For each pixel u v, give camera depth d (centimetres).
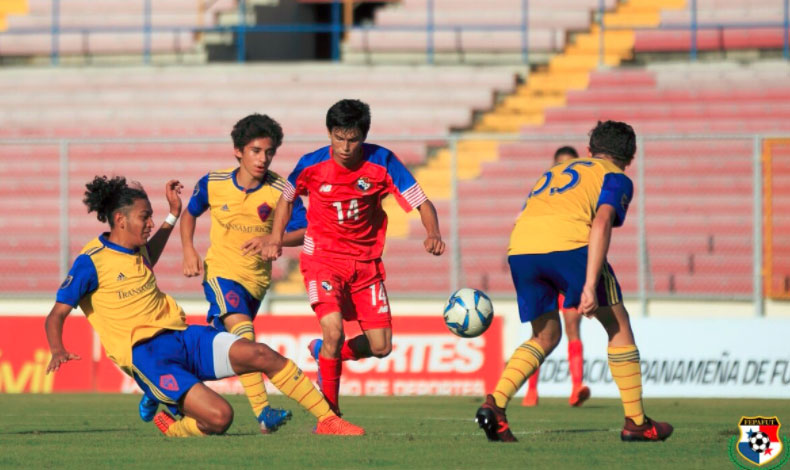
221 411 2291
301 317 4681
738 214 5775
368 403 4138
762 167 5294
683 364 4512
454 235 5231
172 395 2275
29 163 6500
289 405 3838
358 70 7462
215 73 7481
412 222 6044
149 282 2323
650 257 5738
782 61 7206
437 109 6869
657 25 7719
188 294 5538
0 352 4759
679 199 5847
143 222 2302
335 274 2559
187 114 6962
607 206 2159
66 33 8019
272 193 2794
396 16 7950
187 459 1998
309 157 2497
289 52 9025
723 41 7356
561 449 2144
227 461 1966
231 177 2805
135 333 2278
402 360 4666
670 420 3297
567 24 7738
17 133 6712
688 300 5284
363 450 2119
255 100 7106
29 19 8250
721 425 3038
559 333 2288
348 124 2356
